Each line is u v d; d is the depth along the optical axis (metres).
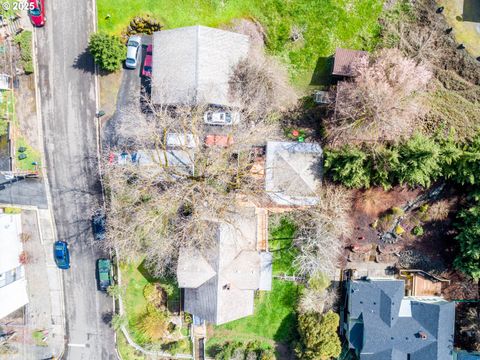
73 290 40.34
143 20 37.25
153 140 37.12
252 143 36.84
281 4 37.25
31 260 40.25
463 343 38.62
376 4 37.16
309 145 36.62
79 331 40.62
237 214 35.78
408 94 34.41
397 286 37.12
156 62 35.88
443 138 36.28
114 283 39.44
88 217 39.38
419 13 37.00
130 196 35.53
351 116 34.50
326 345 35.78
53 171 39.28
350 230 38.72
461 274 38.59
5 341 41.06
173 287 39.03
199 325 39.53
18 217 39.56
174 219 36.12
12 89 38.56
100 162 38.78
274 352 39.66
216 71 35.19
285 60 37.84
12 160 39.03
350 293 38.00
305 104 37.97
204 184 34.53
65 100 38.69
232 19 37.53
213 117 36.97
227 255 35.25
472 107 37.12
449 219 38.25
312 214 36.94
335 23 37.34
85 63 38.28
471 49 37.03
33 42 38.25
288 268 38.81
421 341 36.91
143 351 40.41
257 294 39.28
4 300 37.59
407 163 33.94
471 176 34.12
